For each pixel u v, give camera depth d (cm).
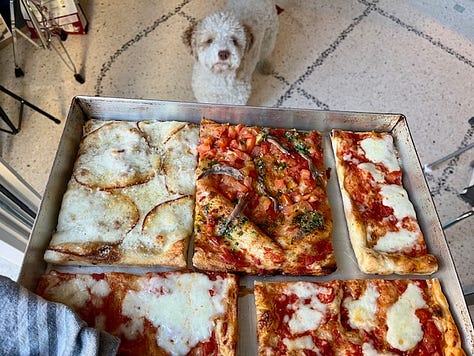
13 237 46
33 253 38
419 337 37
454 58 83
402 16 88
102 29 82
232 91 71
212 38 64
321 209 42
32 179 66
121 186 42
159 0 87
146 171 44
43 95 75
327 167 46
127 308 36
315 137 47
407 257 40
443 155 72
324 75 80
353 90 78
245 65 69
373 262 39
